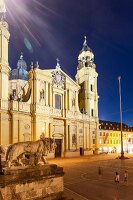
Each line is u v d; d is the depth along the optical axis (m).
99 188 23.52
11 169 14.20
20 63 70.88
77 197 19.84
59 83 61.84
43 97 56.75
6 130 47.94
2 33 47.72
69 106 63.72
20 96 56.59
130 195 20.78
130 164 43.66
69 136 62.44
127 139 99.31
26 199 14.30
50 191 15.72
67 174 32.25
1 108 46.59
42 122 55.09
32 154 15.75
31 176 14.79
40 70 56.38
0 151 14.75
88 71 72.81
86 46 75.81
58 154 59.72
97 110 73.88
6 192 13.43
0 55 47.22
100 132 88.06
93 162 47.62
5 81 48.12
